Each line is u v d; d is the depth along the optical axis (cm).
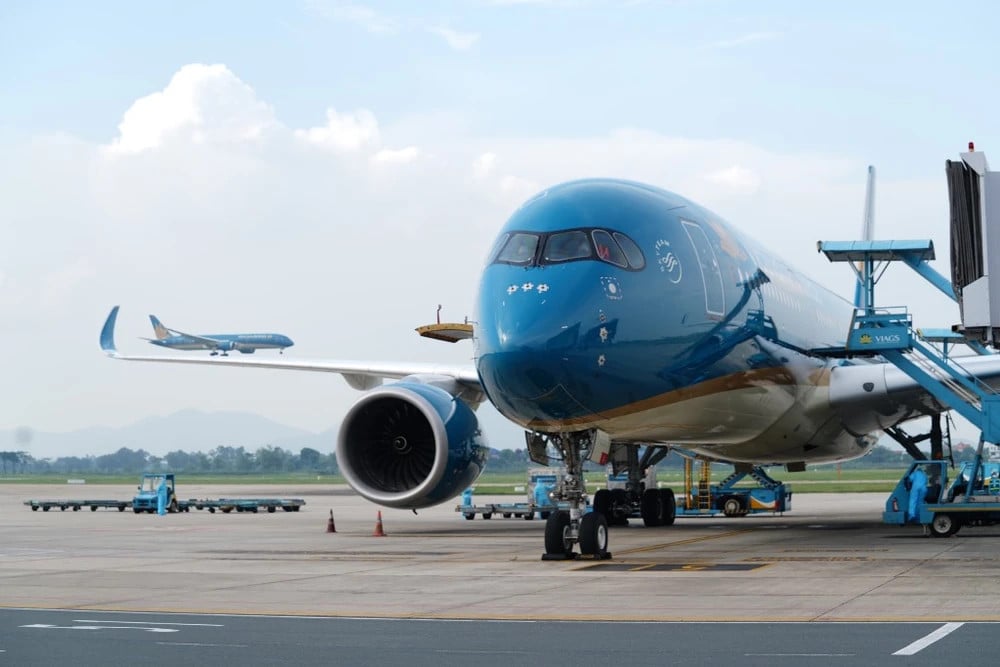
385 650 1590
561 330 2658
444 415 3744
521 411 2766
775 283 3669
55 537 4147
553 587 2311
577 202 2930
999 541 3344
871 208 6394
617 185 3089
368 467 3862
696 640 1631
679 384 3014
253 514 6291
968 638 1602
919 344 3528
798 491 10350
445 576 2572
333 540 3916
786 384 3656
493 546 3534
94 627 1831
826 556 2909
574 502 2934
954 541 3375
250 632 1766
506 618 1891
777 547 3272
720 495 5372
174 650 1608
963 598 2019
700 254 3116
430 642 1653
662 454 4681
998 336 3384
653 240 2955
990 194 3309
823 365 4000
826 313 4350
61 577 2648
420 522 5266
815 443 4106
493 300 2769
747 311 3322
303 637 1711
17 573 2748
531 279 2756
